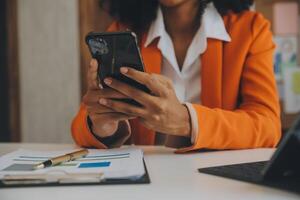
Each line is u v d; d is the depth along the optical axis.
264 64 1.06
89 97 0.80
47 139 2.25
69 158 0.69
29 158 0.72
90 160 0.70
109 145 0.90
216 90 1.06
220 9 1.13
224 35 1.08
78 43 2.21
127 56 0.71
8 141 2.24
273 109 0.97
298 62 2.22
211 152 0.84
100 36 0.70
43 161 0.68
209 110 0.82
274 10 2.20
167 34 1.13
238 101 1.08
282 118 2.21
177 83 1.12
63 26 2.21
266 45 1.10
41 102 2.24
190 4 1.13
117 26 1.21
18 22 2.20
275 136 0.92
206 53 1.08
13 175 0.58
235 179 0.60
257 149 0.88
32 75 2.23
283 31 2.21
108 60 0.73
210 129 0.80
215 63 1.07
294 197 0.51
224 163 0.73
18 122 2.23
